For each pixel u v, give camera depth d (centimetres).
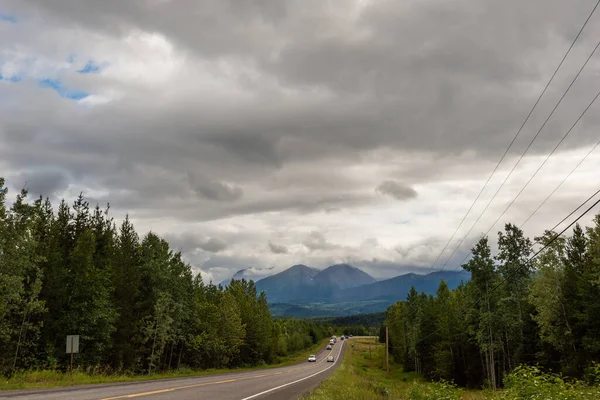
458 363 7425
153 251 5269
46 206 4162
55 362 3503
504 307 5056
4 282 2973
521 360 5447
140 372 4834
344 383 3381
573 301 4672
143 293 5103
